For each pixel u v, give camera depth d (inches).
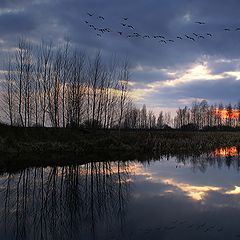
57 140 1517.0
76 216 551.2
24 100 1605.6
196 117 4143.7
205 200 618.2
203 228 462.3
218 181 812.6
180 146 1716.3
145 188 740.0
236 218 504.4
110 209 582.9
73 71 1750.7
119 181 847.1
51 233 474.0
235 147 1823.3
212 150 1648.6
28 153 1286.9
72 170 1026.7
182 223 483.5
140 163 1181.7
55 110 1678.2
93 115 1820.9
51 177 911.7
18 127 1497.3
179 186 755.4
